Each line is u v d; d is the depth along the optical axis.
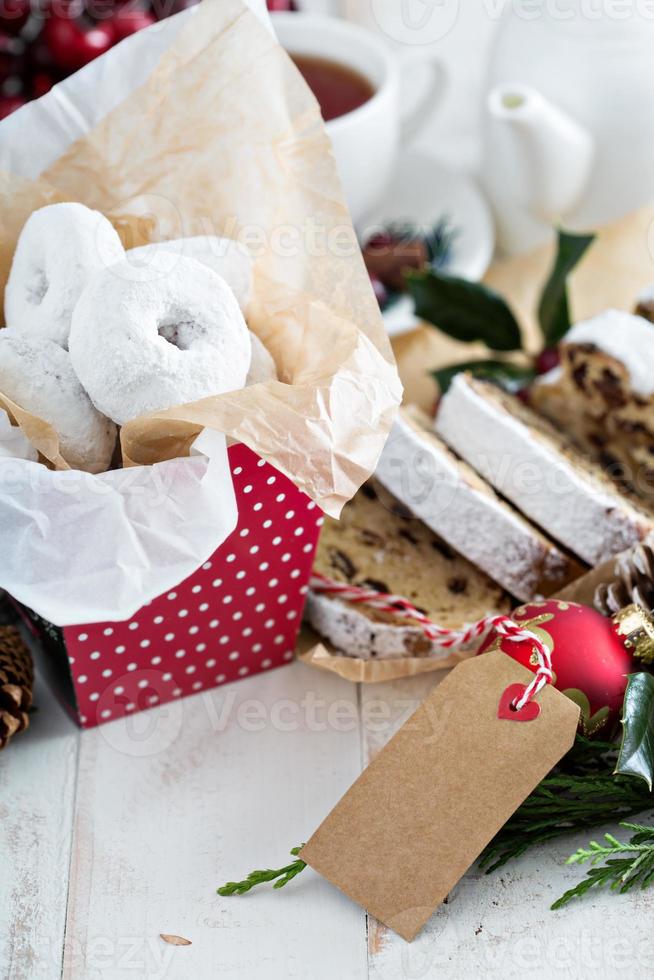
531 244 0.88
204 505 0.58
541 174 0.82
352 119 0.80
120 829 0.63
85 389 0.60
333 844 0.60
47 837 0.63
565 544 0.69
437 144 0.96
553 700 0.60
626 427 0.74
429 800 0.60
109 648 0.63
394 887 0.59
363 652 0.68
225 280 0.63
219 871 0.62
